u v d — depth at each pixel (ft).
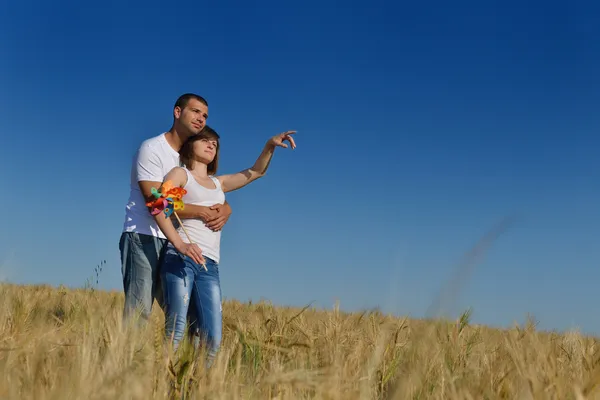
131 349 8.69
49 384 7.77
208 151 15.71
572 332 11.53
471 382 9.27
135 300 15.89
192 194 15.06
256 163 17.79
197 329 14.11
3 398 7.08
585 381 8.62
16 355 8.39
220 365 9.25
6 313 11.68
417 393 8.10
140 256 16.11
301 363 10.46
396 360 9.84
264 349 11.78
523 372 8.50
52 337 9.36
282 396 8.36
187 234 14.21
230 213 15.31
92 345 8.70
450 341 10.94
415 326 7.51
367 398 7.80
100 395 7.22
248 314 18.62
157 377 8.79
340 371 8.52
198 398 8.52
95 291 16.35
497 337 13.99
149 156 16.08
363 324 14.26
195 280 14.43
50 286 23.75
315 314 18.63
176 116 16.44
